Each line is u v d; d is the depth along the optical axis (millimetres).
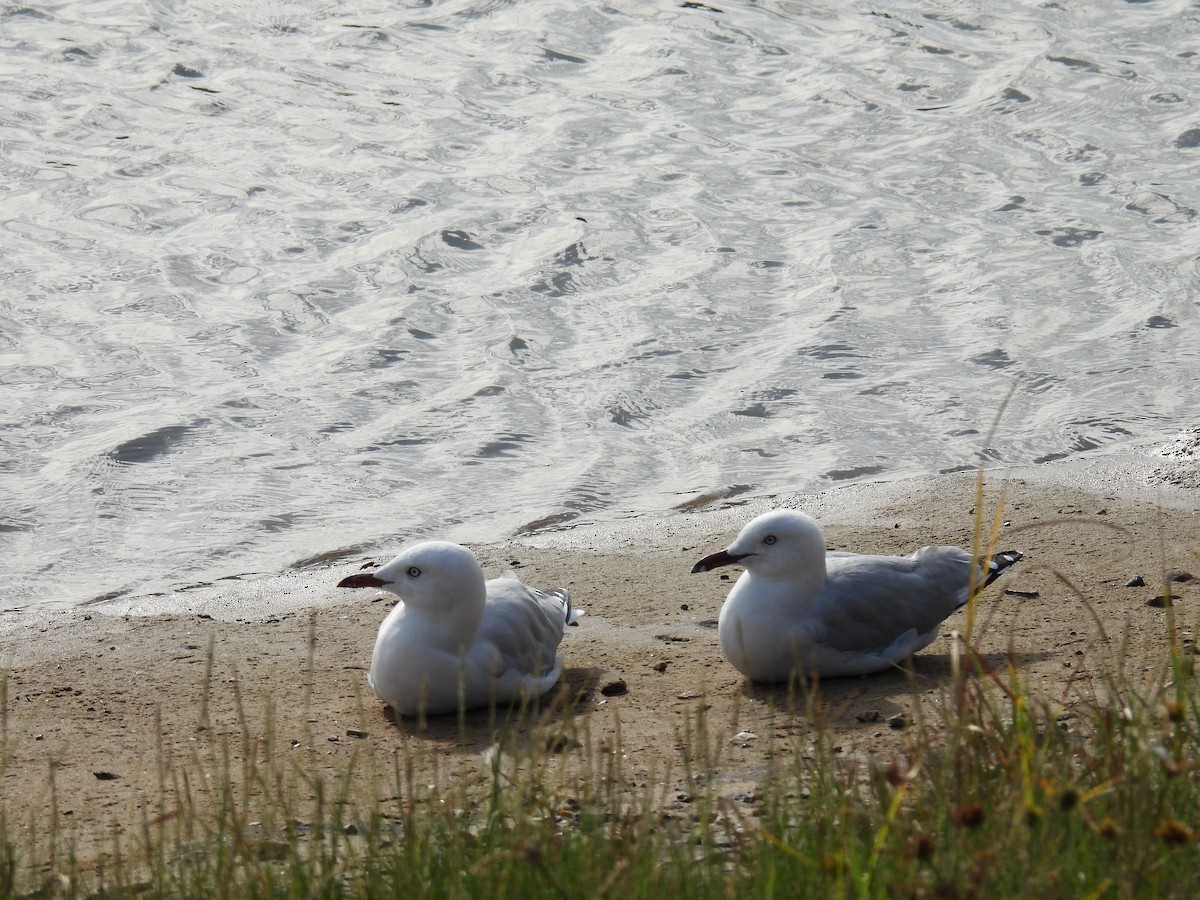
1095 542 12453
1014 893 5566
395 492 14438
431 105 26906
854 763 7238
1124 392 16484
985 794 6402
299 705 9953
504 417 16062
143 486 14422
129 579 12742
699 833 6812
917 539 12891
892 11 31797
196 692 10242
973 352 17688
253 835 7414
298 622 11758
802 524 9641
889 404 16391
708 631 11227
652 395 16688
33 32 30000
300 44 29953
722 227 21750
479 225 21781
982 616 10898
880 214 22250
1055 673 9383
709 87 27859
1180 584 11266
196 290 19453
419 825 6906
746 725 9055
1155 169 23828
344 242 21203
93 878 6949
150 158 24203
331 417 16016
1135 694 7172
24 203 22250
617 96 27469
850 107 26781
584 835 6414
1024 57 28938
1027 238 21297
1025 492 13898
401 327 18375
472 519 13891
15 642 11352
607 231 21531
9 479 14508
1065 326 18406
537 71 28688
